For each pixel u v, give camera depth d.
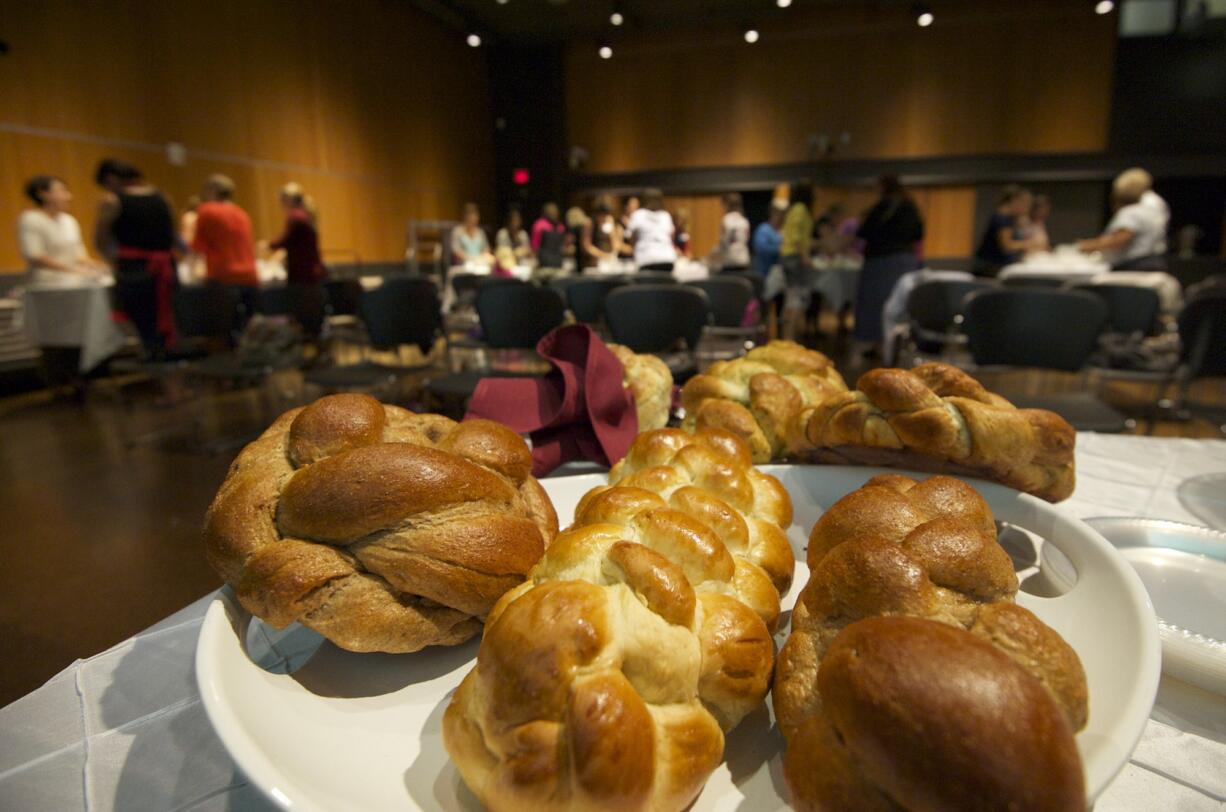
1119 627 0.48
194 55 6.11
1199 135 7.98
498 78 10.70
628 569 0.43
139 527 2.41
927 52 8.69
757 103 9.44
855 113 9.09
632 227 5.55
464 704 0.40
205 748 0.49
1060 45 8.24
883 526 0.52
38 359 4.52
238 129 6.60
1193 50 7.80
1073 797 0.30
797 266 6.40
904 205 4.80
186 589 1.98
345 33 7.93
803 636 0.45
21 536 2.36
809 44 9.08
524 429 0.91
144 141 5.69
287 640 0.56
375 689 0.50
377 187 8.62
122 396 4.50
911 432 0.70
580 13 9.16
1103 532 0.70
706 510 0.54
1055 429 0.71
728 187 9.81
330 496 0.49
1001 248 5.39
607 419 0.93
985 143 8.71
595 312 3.42
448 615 0.52
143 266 3.90
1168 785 0.44
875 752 0.32
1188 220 8.56
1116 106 8.19
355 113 8.16
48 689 0.55
